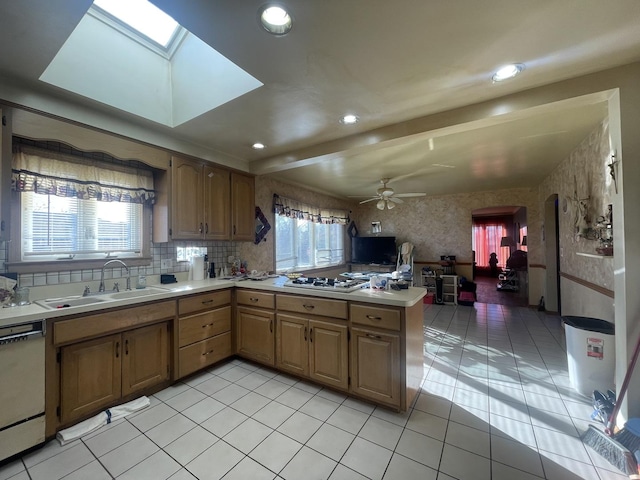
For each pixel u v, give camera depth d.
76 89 2.00
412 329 2.21
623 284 1.77
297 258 5.29
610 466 1.60
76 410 1.94
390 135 2.54
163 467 1.62
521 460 1.65
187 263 3.22
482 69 1.75
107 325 2.07
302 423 2.00
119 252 2.65
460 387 2.48
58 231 2.29
